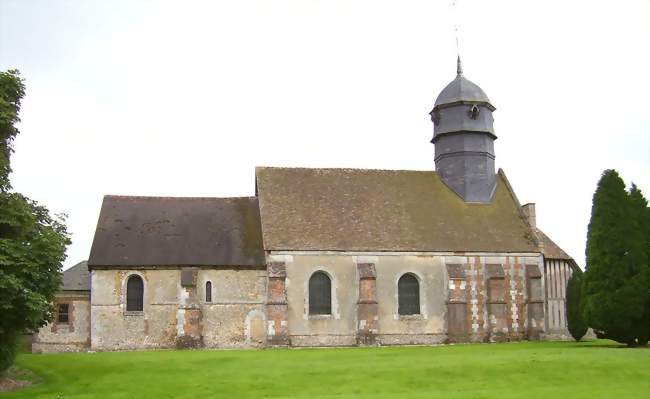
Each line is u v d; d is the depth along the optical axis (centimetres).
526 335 3703
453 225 3803
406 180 4053
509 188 4088
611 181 3142
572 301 3678
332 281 3541
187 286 3397
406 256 3638
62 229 2300
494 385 2062
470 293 3659
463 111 4028
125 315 3391
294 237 3566
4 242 2064
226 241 3606
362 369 2269
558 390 1964
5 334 2142
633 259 3048
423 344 3556
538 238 3834
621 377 2155
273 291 3422
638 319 3047
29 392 2052
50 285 2194
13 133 2264
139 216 3678
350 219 3728
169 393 2012
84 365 2473
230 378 2178
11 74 2242
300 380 2138
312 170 4012
